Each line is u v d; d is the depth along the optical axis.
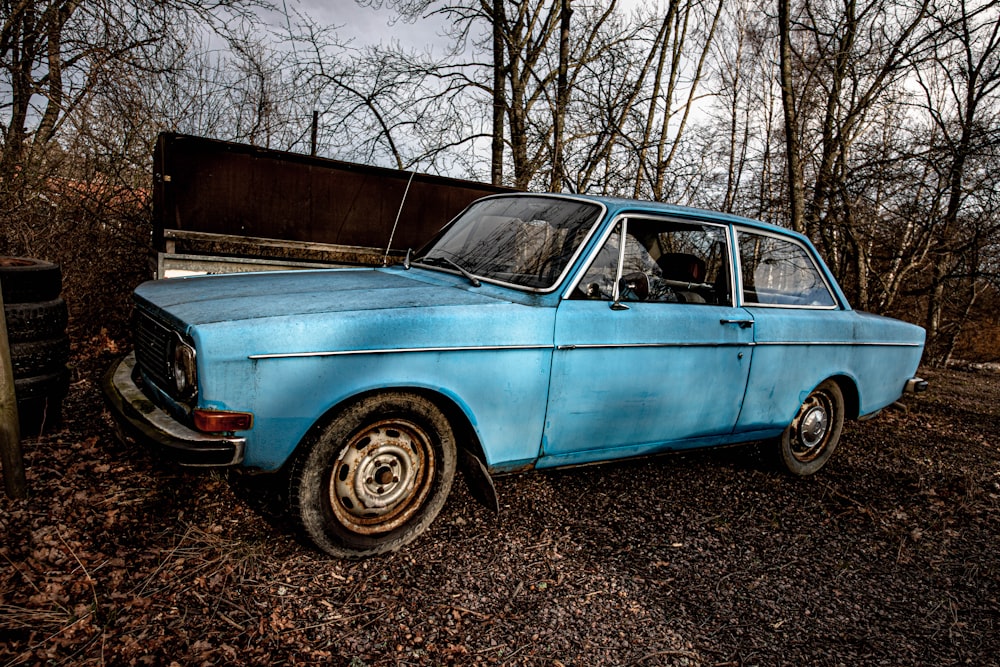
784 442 4.27
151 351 2.86
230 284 3.22
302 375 2.47
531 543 3.06
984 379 11.19
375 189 6.10
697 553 3.17
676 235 3.66
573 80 10.36
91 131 6.59
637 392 3.37
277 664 2.07
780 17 8.41
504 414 2.97
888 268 10.19
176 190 5.12
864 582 3.09
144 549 2.62
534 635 2.39
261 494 3.16
